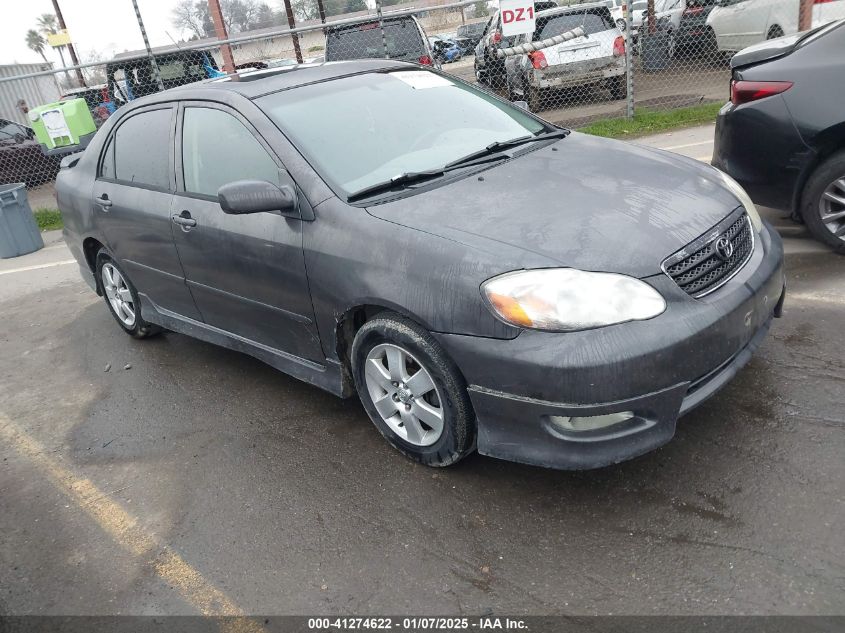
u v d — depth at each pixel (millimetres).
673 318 2516
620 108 10766
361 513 2908
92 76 18312
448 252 2703
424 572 2553
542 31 11602
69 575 2852
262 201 3064
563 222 2748
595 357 2418
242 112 3529
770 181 4480
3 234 8258
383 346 3012
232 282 3645
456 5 9797
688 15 12492
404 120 3609
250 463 3391
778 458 2795
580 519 2670
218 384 4266
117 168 4523
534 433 2609
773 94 4312
